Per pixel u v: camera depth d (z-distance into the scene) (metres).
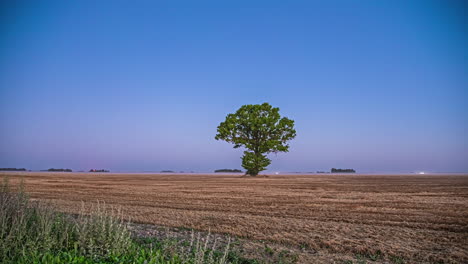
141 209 15.83
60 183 34.34
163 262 6.92
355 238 10.10
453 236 10.36
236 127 59.06
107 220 8.75
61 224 8.44
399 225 12.15
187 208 16.42
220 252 8.41
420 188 29.80
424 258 8.25
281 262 7.87
